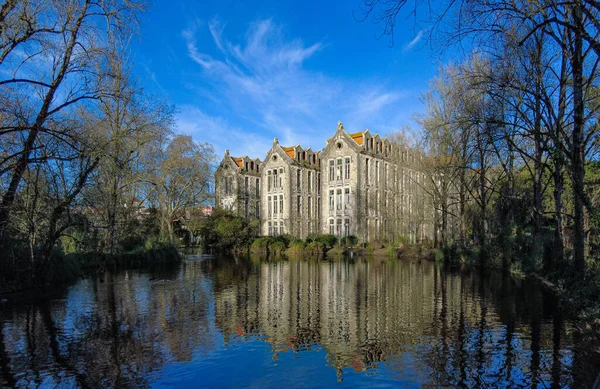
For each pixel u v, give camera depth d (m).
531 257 21.36
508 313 12.77
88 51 15.69
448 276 22.45
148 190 34.06
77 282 20.19
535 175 22.00
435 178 33.72
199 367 8.34
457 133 28.28
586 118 14.26
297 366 8.38
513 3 14.16
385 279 21.62
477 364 8.32
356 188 49.22
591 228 18.02
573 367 8.05
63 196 18.83
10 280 16.84
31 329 11.10
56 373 7.96
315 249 44.09
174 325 11.63
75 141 14.89
